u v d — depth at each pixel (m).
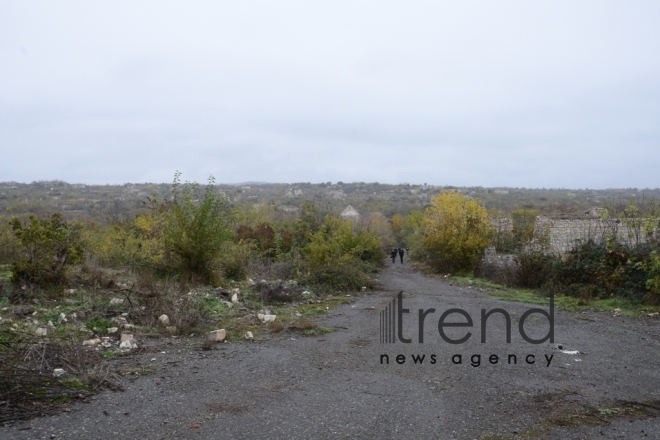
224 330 9.66
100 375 6.77
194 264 15.73
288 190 124.12
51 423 5.28
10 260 15.42
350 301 15.98
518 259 21.80
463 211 30.34
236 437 5.10
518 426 5.50
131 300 11.23
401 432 5.32
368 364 8.02
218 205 16.12
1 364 6.42
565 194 107.12
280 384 6.88
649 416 5.81
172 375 7.15
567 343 9.60
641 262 14.73
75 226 14.28
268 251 25.58
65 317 9.80
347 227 32.34
